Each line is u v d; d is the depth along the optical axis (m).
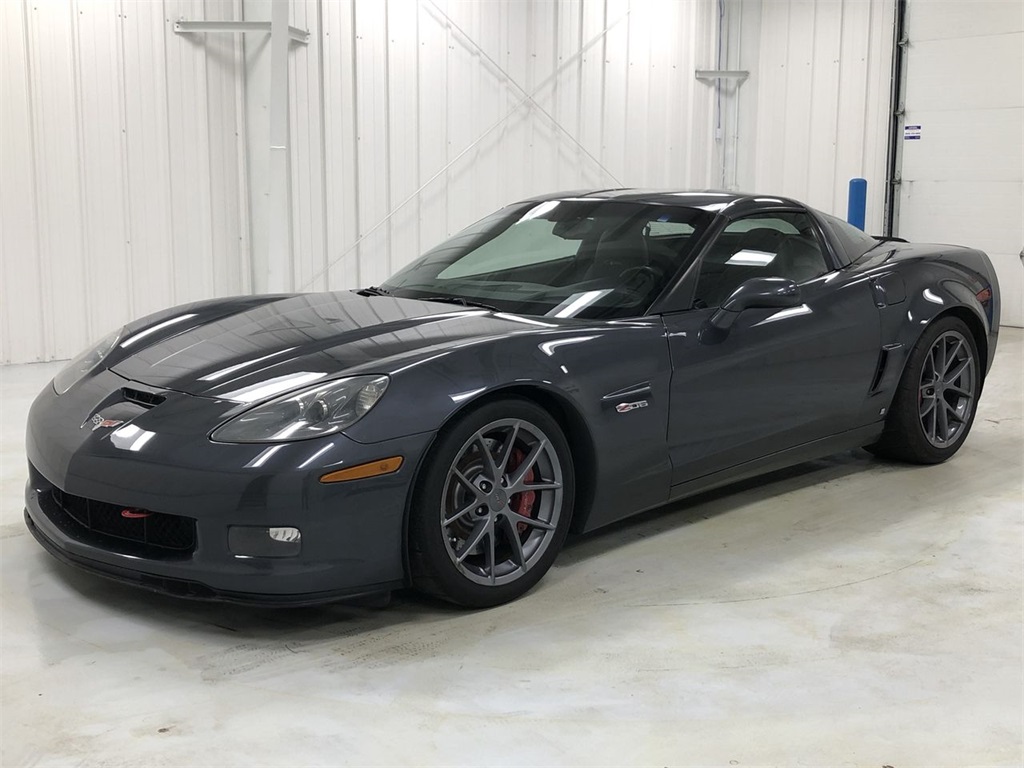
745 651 2.41
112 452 2.38
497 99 7.74
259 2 6.51
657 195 3.51
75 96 5.87
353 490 2.29
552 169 8.12
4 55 5.59
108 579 2.52
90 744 1.96
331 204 7.05
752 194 3.53
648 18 8.38
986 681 2.29
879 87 8.47
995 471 3.98
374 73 7.10
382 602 2.65
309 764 1.90
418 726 2.05
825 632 2.53
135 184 6.19
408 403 2.36
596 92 8.22
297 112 6.79
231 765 1.89
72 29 5.80
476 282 3.22
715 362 3.02
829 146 8.80
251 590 2.28
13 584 2.72
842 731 2.06
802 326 3.30
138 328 3.02
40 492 2.70
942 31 8.06
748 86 9.03
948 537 3.25
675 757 1.95
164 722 2.04
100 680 2.21
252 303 3.18
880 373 3.67
